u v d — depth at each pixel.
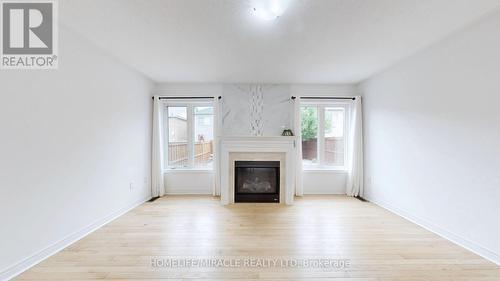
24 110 2.06
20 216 2.02
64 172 2.47
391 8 2.08
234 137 4.21
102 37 2.68
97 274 1.97
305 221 3.24
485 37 2.27
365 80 4.45
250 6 2.04
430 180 2.95
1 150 1.88
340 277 1.93
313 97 4.66
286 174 4.19
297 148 4.63
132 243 2.55
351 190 4.64
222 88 4.69
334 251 2.38
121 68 3.52
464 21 2.32
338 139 4.87
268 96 4.71
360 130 4.54
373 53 3.14
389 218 3.37
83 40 2.73
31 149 2.12
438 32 2.55
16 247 1.99
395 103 3.62
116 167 3.41
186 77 4.30
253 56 3.23
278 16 2.21
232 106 4.68
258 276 1.95
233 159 4.23
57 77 2.38
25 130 2.07
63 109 2.46
